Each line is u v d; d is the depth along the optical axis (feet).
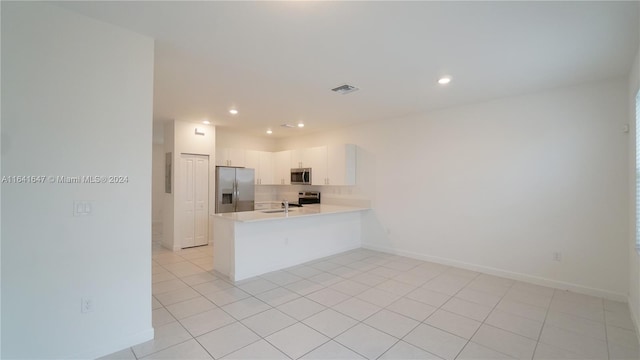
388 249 17.51
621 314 9.40
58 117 6.40
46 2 6.17
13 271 5.90
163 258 15.98
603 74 10.14
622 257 10.43
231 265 12.71
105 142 6.98
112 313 7.07
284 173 22.99
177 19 6.78
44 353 6.21
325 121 18.12
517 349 7.45
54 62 6.34
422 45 8.05
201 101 13.55
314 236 16.15
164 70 9.80
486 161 13.55
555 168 11.78
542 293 11.18
